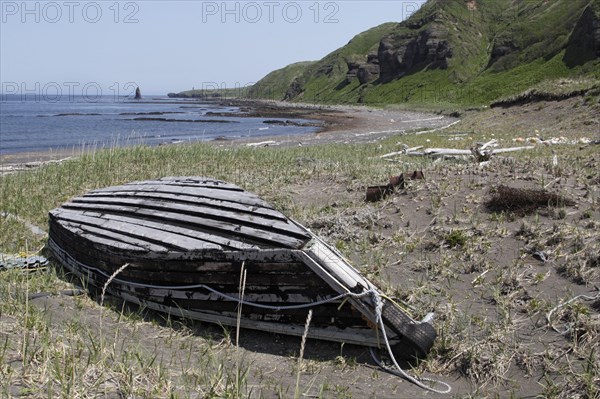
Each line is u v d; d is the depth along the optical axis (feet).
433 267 20.13
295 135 119.65
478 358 14.55
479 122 97.71
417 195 27.48
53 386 11.10
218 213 18.39
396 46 324.60
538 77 180.45
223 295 16.35
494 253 20.86
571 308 16.22
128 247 17.87
